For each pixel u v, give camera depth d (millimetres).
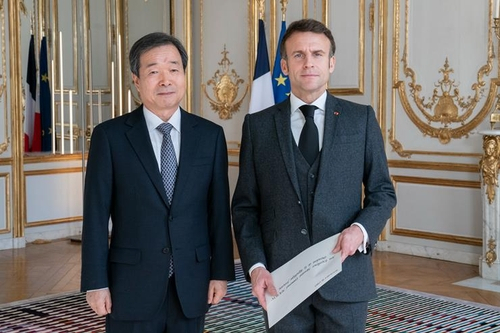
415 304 4949
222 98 8031
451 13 6297
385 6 6711
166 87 2285
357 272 2318
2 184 7152
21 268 6219
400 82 6660
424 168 6543
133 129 2344
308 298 2330
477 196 6195
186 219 2328
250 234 2393
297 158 2340
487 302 5031
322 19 7121
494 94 6039
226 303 4926
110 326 2377
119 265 2312
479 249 6203
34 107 8195
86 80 8633
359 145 2359
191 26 8266
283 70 2404
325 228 2285
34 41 8164
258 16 7625
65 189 7773
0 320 4547
